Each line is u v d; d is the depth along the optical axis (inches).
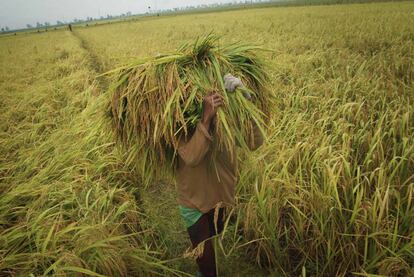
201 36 92.1
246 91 87.0
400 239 92.7
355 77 234.7
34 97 303.4
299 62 304.2
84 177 147.0
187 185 87.7
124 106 91.1
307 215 108.3
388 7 935.0
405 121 144.3
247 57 96.7
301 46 415.2
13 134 219.9
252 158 129.3
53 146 187.8
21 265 103.9
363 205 100.6
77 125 209.6
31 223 115.0
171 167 91.7
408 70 239.8
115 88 90.7
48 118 247.0
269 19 914.7
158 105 83.4
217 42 102.4
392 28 464.1
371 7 997.2
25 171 165.2
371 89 207.5
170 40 683.4
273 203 109.0
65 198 133.0
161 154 87.5
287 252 108.3
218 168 87.7
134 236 122.3
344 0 1699.1
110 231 114.0
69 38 1156.5
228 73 86.7
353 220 96.8
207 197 88.1
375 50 370.6
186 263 113.2
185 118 81.5
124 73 90.6
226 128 78.7
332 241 100.0
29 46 1058.1
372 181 118.6
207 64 88.4
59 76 443.8
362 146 140.5
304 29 573.9
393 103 179.6
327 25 601.3
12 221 132.1
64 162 164.4
